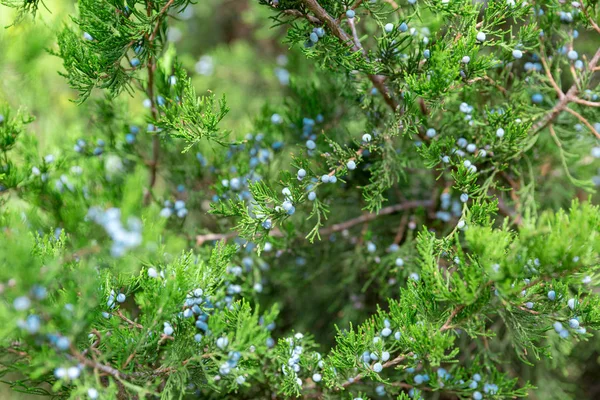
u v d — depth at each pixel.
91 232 0.61
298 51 0.91
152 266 0.66
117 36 0.65
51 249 0.63
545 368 0.83
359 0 0.67
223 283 0.73
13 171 0.72
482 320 0.65
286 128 0.80
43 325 0.58
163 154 0.81
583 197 0.84
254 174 0.78
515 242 0.61
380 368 0.65
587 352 0.83
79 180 0.76
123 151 0.79
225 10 1.35
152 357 0.66
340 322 0.85
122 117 0.79
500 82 0.73
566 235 0.60
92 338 0.63
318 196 0.77
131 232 0.58
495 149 0.70
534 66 0.74
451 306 0.64
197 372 0.65
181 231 0.78
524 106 0.72
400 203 0.84
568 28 0.76
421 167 0.81
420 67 0.68
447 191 0.76
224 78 1.14
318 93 0.79
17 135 0.72
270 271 0.82
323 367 0.67
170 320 0.65
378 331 0.67
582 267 0.62
